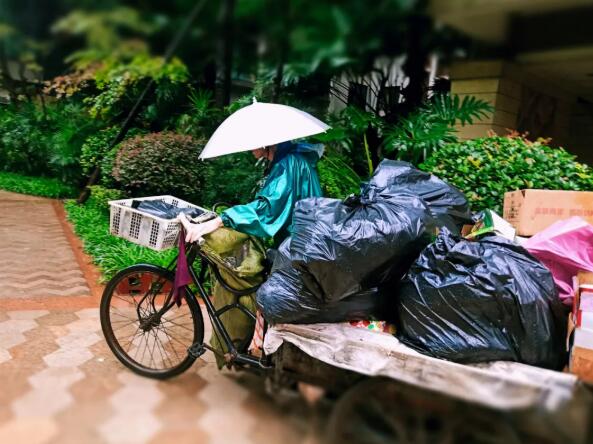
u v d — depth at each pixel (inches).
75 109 327.0
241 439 75.7
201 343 105.8
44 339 125.7
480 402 72.1
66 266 187.3
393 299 93.4
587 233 93.4
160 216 103.7
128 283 160.6
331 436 76.3
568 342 83.4
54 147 332.5
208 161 232.5
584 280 88.5
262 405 83.7
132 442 74.3
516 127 238.8
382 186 98.8
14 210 280.7
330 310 89.4
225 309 104.9
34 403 85.1
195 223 101.7
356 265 83.0
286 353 93.1
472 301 81.6
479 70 216.4
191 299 106.1
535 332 81.0
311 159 105.9
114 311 147.0
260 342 100.7
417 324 85.7
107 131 301.9
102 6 116.1
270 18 133.4
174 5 120.0
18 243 213.8
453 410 72.4
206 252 102.6
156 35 130.1
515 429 69.4
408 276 87.6
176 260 112.2
